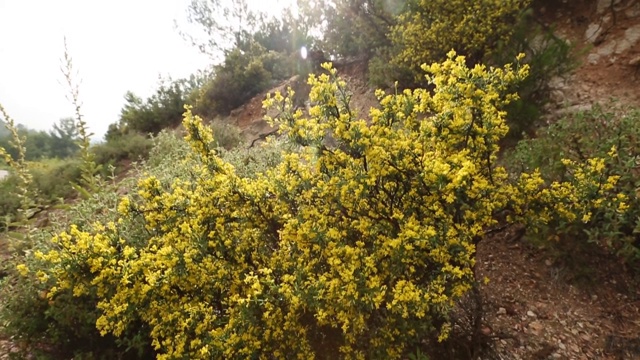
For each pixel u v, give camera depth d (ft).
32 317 10.88
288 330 8.70
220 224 9.12
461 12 17.24
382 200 9.21
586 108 14.67
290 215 8.96
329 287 8.11
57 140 87.30
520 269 11.66
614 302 10.25
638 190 10.10
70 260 8.34
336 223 9.30
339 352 9.38
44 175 24.91
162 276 8.43
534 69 14.52
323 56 28.58
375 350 8.73
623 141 10.65
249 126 27.61
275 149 16.25
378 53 21.86
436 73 8.61
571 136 11.86
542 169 11.75
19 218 19.80
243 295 9.14
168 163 18.26
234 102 32.24
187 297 9.04
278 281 9.05
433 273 8.45
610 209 9.54
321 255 8.79
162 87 36.42
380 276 8.50
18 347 11.55
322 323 8.28
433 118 8.85
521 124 14.55
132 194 15.08
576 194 9.17
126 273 8.26
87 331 10.64
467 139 8.84
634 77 14.85
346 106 8.91
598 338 9.59
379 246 8.73
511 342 9.61
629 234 10.36
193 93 35.47
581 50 15.79
